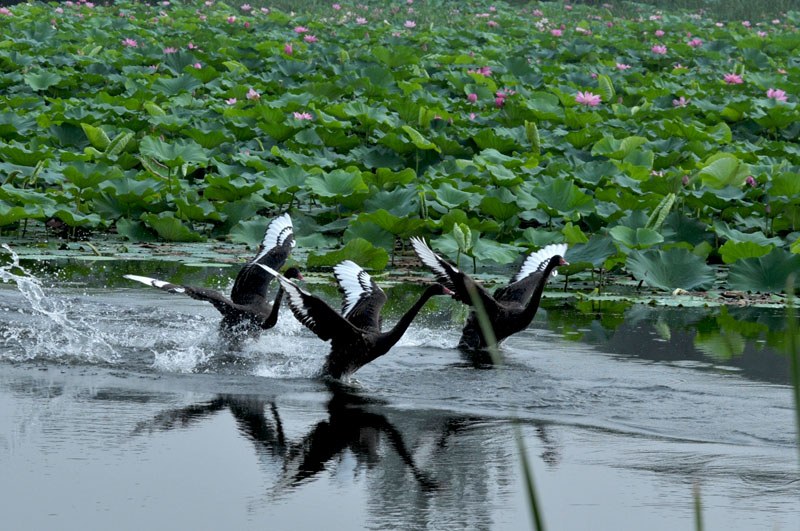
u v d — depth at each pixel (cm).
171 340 1027
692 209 1683
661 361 975
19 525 572
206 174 1836
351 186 1600
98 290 1243
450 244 1397
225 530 570
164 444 718
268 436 743
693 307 1256
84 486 634
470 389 877
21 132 1998
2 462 672
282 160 1919
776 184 1543
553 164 1731
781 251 1337
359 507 611
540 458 705
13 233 1619
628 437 753
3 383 871
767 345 1045
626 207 1527
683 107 2288
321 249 1527
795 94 2672
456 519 595
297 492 634
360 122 2091
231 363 954
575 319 1174
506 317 997
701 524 311
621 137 2083
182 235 1605
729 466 690
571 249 1338
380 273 1418
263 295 1059
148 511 596
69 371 916
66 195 1599
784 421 790
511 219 1566
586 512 609
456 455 709
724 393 862
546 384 890
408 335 1080
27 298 1180
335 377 905
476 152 2002
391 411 812
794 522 593
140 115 2209
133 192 1628
